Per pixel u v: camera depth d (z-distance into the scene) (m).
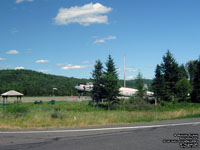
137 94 51.31
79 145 7.99
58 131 11.08
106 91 41.50
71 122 14.30
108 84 40.81
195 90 47.97
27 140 8.91
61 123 13.96
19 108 22.70
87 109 37.84
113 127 12.34
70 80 178.75
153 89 49.41
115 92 41.38
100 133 10.41
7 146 7.94
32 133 10.52
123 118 16.45
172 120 15.60
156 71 49.53
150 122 14.74
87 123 14.03
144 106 40.00
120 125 13.24
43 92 106.31
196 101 48.16
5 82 141.00
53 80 169.00
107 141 8.62
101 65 46.06
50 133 10.50
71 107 40.38
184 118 17.03
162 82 49.00
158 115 18.66
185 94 50.47
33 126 12.89
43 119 15.20
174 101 48.28
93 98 46.59
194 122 14.02
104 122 14.50
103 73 43.22
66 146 7.86
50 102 54.97
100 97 44.94
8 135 10.02
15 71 174.75
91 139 9.04
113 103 42.25
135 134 10.07
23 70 182.50
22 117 15.99
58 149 7.45
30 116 16.36
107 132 10.67
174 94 53.06
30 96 99.69
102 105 45.41
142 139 8.95
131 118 16.58
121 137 9.40
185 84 50.06
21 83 143.50
